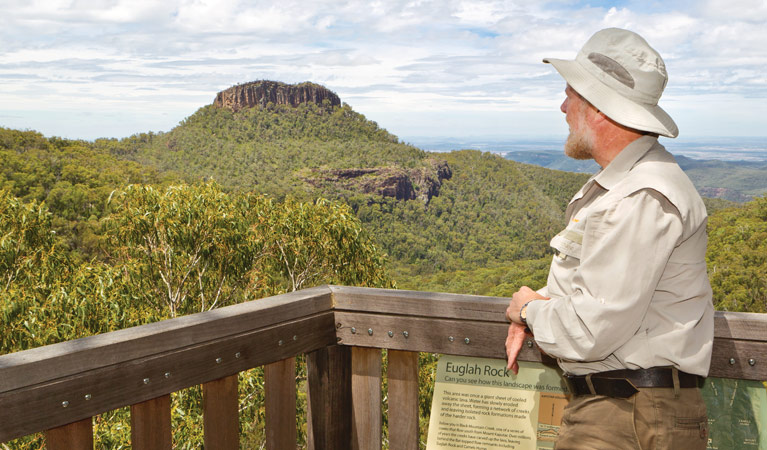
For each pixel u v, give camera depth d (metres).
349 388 1.38
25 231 7.29
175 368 1.05
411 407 1.32
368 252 9.53
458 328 1.23
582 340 0.93
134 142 105.81
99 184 34.78
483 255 100.44
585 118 1.06
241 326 1.15
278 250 9.20
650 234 0.90
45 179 33.38
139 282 8.03
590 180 1.03
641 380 0.95
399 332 1.28
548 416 1.19
